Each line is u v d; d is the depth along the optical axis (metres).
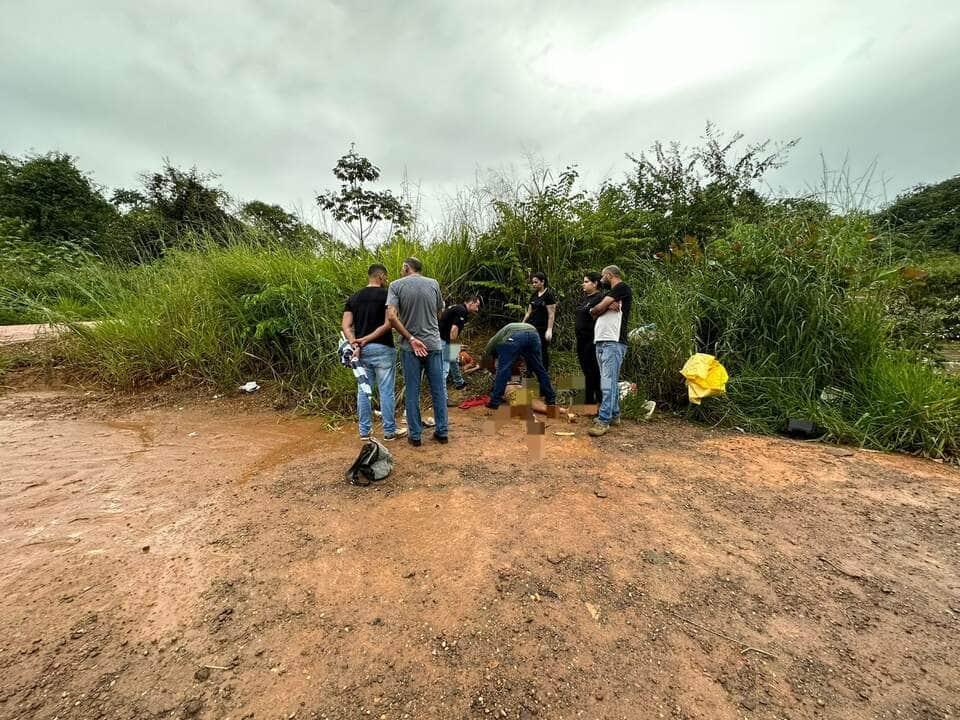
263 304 5.74
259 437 4.29
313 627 1.90
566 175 7.45
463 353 6.60
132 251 7.46
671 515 2.92
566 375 5.79
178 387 5.53
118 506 2.89
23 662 1.67
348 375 5.18
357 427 4.62
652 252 8.69
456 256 7.50
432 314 3.97
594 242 7.53
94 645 1.76
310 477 3.38
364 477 3.33
